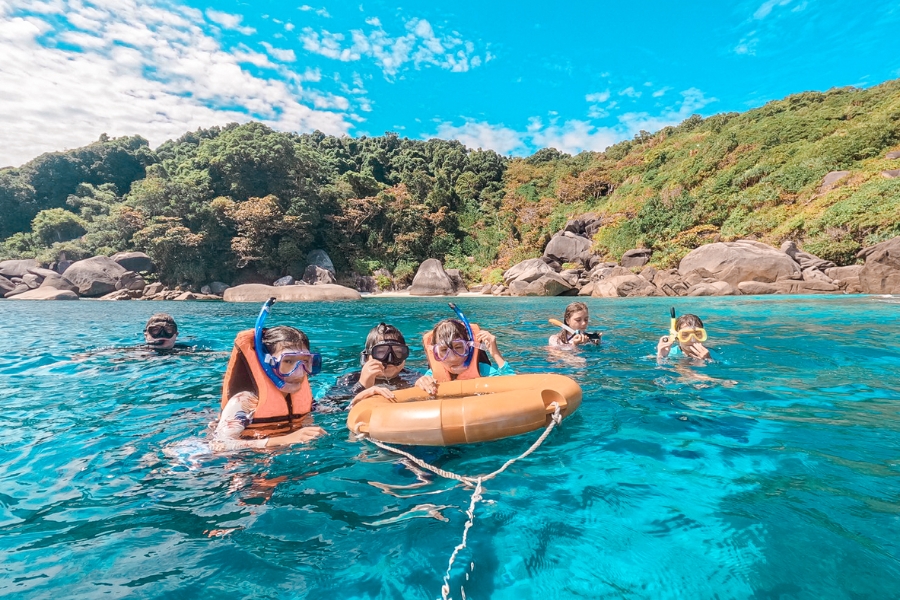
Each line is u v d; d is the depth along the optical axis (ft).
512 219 133.49
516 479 6.17
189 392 11.65
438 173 165.17
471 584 4.01
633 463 6.61
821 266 58.75
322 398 10.78
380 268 116.26
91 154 144.25
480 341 12.22
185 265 93.97
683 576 4.03
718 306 37.04
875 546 4.37
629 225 94.27
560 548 4.52
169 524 5.14
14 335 23.91
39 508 5.54
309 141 182.29
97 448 7.59
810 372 12.71
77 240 104.88
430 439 7.26
